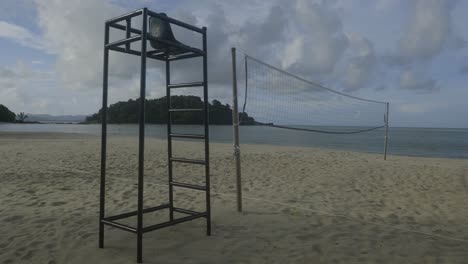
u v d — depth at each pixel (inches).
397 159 430.3
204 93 118.0
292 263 104.7
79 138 756.6
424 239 128.6
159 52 120.4
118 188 213.5
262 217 153.9
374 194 209.9
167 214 157.6
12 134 826.8
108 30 109.2
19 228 132.1
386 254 113.2
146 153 422.6
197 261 104.5
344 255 111.6
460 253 115.0
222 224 142.0
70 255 107.3
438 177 271.6
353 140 1140.5
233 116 158.1
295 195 202.8
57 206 168.1
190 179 254.8
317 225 143.7
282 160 374.0
